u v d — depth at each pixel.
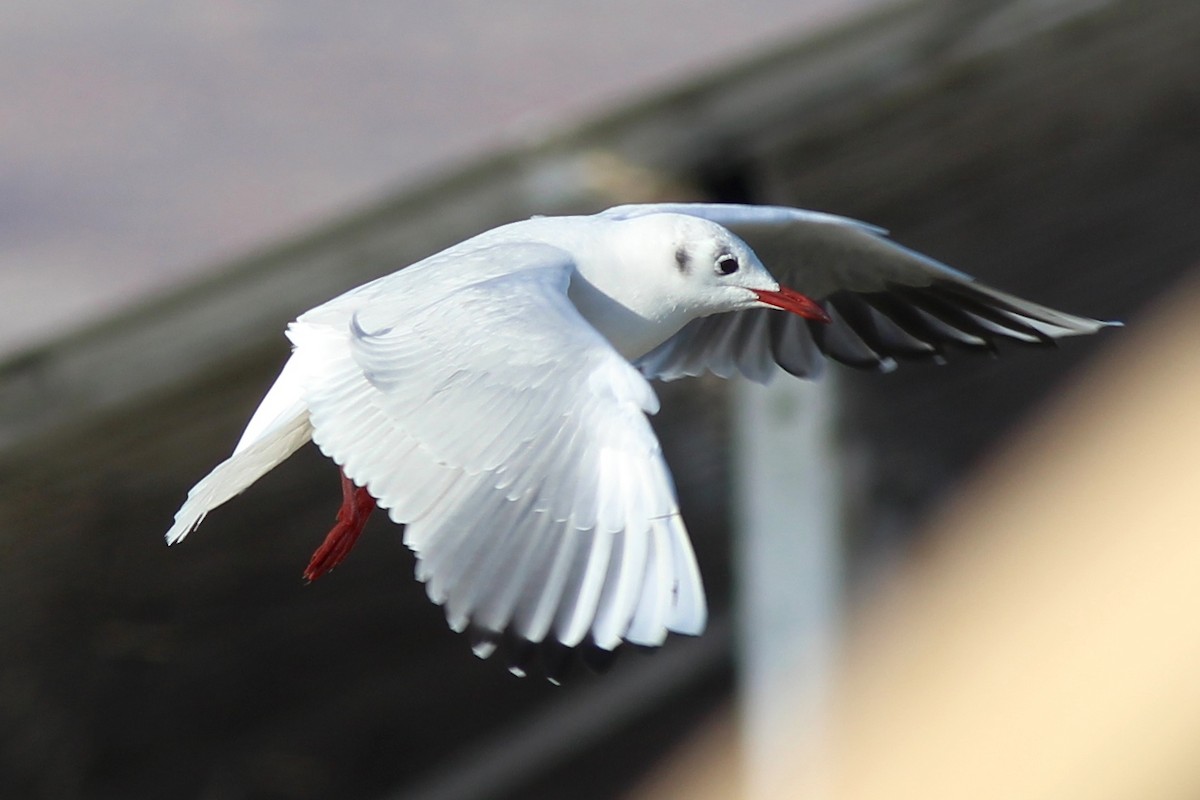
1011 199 12.02
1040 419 11.56
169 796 12.35
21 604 11.08
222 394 10.59
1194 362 4.75
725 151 11.05
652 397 5.68
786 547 12.15
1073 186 12.04
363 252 10.54
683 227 7.54
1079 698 3.32
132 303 10.57
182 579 11.27
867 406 11.97
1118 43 11.55
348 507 7.25
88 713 11.63
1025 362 11.85
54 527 10.73
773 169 11.13
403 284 6.60
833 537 12.02
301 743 12.61
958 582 5.45
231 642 11.80
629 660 13.26
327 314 6.59
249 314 10.41
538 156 10.76
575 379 5.75
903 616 11.22
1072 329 8.13
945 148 11.45
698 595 5.16
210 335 10.41
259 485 10.92
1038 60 11.33
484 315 6.05
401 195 10.55
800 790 11.06
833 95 11.17
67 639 11.37
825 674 11.72
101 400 10.38
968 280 8.23
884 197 11.69
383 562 11.84
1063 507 4.35
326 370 6.29
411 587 12.13
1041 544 4.29
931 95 11.23
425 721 12.90
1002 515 6.55
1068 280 12.58
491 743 13.12
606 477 5.48
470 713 13.04
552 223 7.62
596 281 7.39
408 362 5.98
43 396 10.43
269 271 10.46
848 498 12.06
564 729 13.02
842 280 8.66
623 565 5.30
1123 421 4.60
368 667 12.39
